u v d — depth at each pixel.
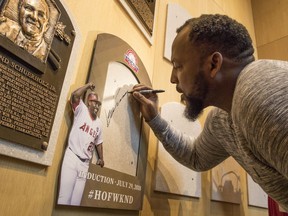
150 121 0.79
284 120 0.34
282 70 0.40
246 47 0.56
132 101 0.78
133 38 0.86
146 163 0.81
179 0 1.26
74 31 0.58
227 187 1.19
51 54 0.51
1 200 0.43
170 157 0.91
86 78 0.63
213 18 0.59
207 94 0.59
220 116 0.70
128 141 0.73
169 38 1.09
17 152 0.44
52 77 0.51
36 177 0.48
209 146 0.81
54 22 0.53
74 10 0.63
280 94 0.36
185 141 0.85
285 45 1.95
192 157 0.85
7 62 0.43
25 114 0.45
